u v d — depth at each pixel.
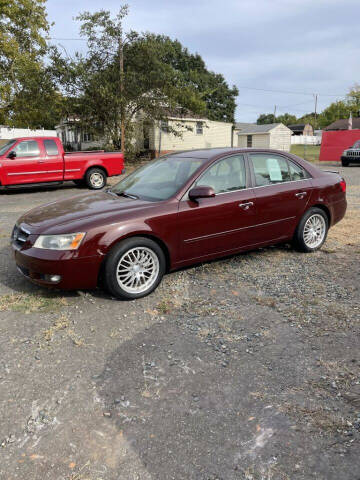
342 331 3.34
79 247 3.66
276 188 4.96
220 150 4.84
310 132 75.12
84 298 4.03
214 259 4.85
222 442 2.17
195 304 3.88
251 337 3.26
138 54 20.27
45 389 2.62
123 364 2.90
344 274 4.66
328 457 2.06
